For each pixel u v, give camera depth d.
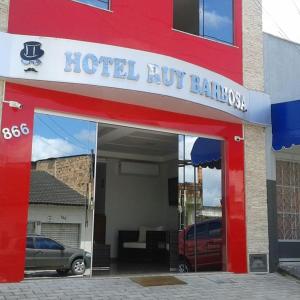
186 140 11.79
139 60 9.71
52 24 9.62
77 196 9.79
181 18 11.96
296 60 13.80
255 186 12.35
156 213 17.50
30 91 9.32
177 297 8.95
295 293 10.05
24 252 8.96
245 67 12.64
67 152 9.75
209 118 11.85
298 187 13.97
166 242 14.95
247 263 11.85
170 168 17.44
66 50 9.20
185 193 11.83
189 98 10.28
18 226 8.93
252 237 12.05
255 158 12.48
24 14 9.35
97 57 9.37
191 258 11.77
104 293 8.76
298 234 13.71
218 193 12.10
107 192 16.75
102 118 10.21
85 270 9.80
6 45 8.93
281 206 13.59
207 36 12.16
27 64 8.97
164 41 11.16
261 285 10.63
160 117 11.06
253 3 13.20
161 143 14.58
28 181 9.15
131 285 9.58
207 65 11.91
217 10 12.48
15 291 8.30
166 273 11.25
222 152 12.21
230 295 9.46
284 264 12.62
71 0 9.90
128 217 17.02
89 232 9.87
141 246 15.86
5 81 9.05
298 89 13.62
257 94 12.58
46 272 9.27
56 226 9.48
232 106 11.50
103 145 15.10
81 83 9.23
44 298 8.05
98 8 10.23
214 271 11.76
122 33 10.49
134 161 17.19
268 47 13.26
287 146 12.41
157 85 9.83
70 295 8.39
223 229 12.02
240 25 12.79
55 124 9.66
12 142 9.04
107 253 11.80
